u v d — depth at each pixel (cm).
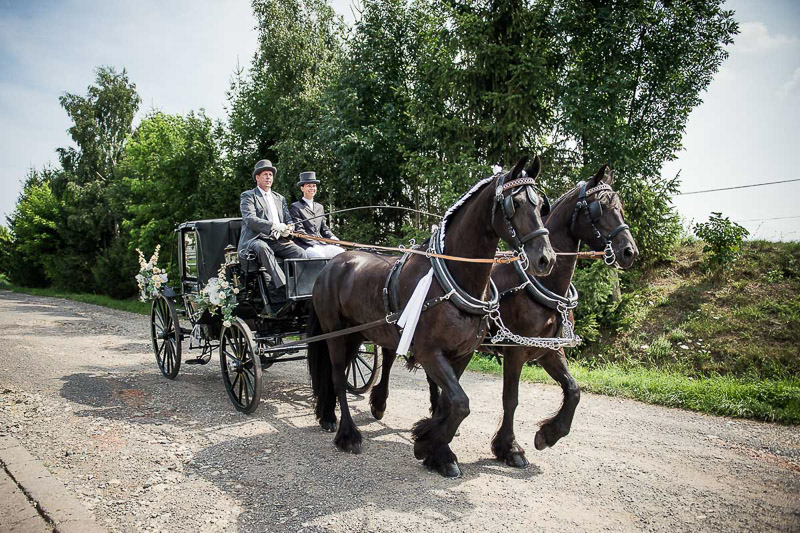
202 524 329
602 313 1052
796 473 409
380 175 1366
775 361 852
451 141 1147
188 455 444
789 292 991
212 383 705
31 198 3447
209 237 667
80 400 610
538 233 345
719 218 1071
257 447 464
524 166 366
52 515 333
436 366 386
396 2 1369
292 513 344
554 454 453
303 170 1498
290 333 617
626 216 1079
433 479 398
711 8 1123
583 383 687
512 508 351
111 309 1894
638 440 486
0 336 1132
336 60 1583
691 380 698
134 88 3416
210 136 1827
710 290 1062
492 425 536
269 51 1664
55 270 3222
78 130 3222
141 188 2042
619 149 1005
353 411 590
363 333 489
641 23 1076
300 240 662
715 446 470
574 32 1088
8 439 473
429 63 1136
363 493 373
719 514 342
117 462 428
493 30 1067
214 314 621
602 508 352
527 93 1011
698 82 1181
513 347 433
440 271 390
